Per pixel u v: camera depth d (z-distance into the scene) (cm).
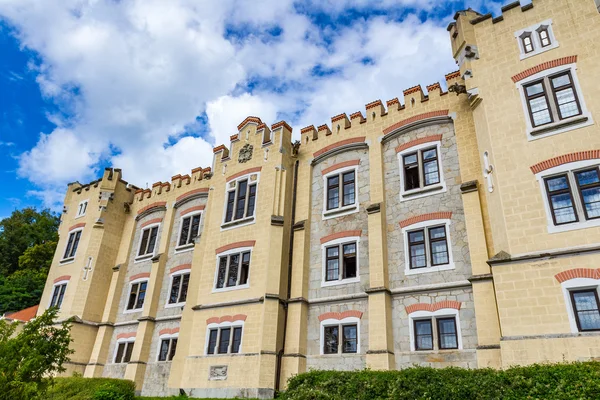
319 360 1933
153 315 2702
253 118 2666
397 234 1969
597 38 1614
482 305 1606
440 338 1698
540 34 1753
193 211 2892
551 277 1412
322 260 2136
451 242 1814
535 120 1650
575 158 1509
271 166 2427
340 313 1967
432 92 2119
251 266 2227
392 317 1830
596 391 1045
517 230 1527
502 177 1627
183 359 2241
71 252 3281
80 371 2791
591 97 1556
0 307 4594
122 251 3186
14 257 5753
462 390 1212
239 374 1988
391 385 1327
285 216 2297
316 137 2494
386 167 2148
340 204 2202
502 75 1778
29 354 1456
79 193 3538
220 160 2714
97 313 2998
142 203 3291
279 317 2044
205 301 2306
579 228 1427
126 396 2047
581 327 1327
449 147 1983
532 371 1197
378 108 2277
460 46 1931
